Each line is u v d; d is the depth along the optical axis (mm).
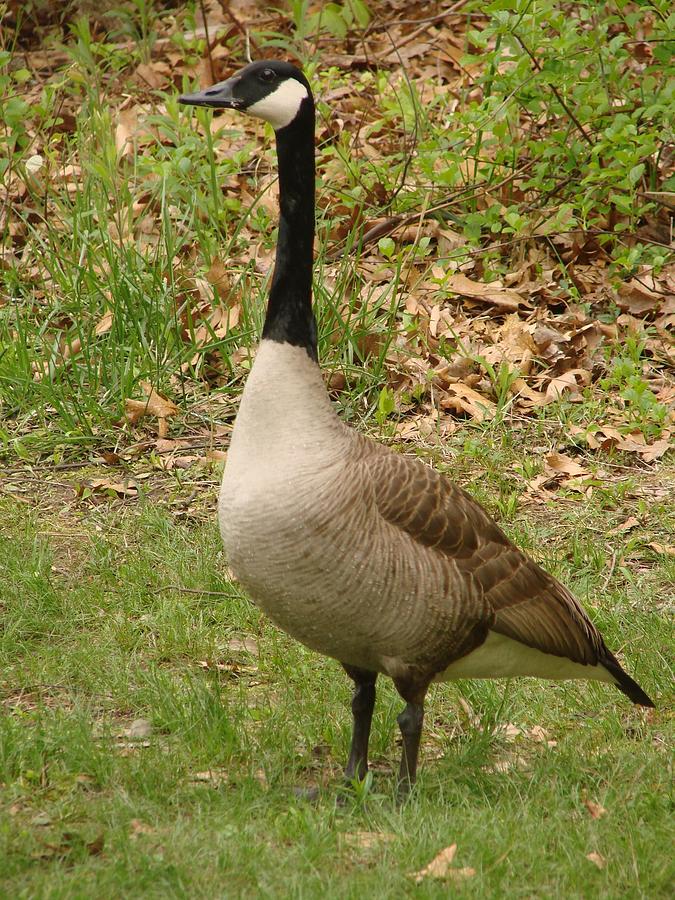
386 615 7090
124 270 14141
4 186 16844
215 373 13820
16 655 9492
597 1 15688
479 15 19641
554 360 13820
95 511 11570
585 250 15711
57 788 7484
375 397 13414
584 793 7676
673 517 11523
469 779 7895
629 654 9594
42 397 13180
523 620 7465
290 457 7016
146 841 6758
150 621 9945
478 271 15352
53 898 6062
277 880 6434
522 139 16250
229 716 8500
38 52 21797
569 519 11562
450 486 7438
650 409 12656
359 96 18875
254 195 16500
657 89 16344
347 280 13953
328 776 8102
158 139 16516
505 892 6406
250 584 7211
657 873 6672
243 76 7742
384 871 6496
